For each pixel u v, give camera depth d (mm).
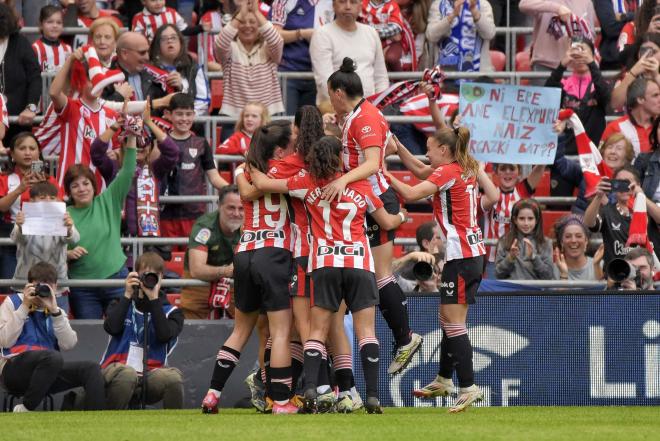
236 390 30297
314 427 19562
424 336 27578
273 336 23531
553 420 21812
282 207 23531
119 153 34219
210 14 42531
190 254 30828
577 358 27500
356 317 22875
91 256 31688
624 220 31281
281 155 23375
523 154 33688
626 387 27406
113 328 28156
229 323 30422
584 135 32906
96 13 42844
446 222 23812
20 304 27906
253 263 23375
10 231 32938
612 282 28719
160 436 18281
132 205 33438
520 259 31281
